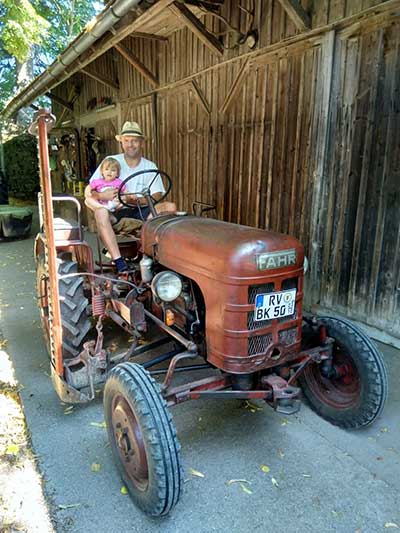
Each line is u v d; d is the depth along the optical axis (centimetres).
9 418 228
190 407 242
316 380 236
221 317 178
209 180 508
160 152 627
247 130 430
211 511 168
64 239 261
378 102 296
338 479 186
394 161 291
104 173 292
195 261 191
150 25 505
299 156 367
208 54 477
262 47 392
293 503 172
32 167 1109
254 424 227
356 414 213
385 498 175
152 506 158
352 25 306
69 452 203
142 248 245
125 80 707
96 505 171
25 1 1227
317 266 363
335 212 342
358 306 335
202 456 200
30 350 310
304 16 331
